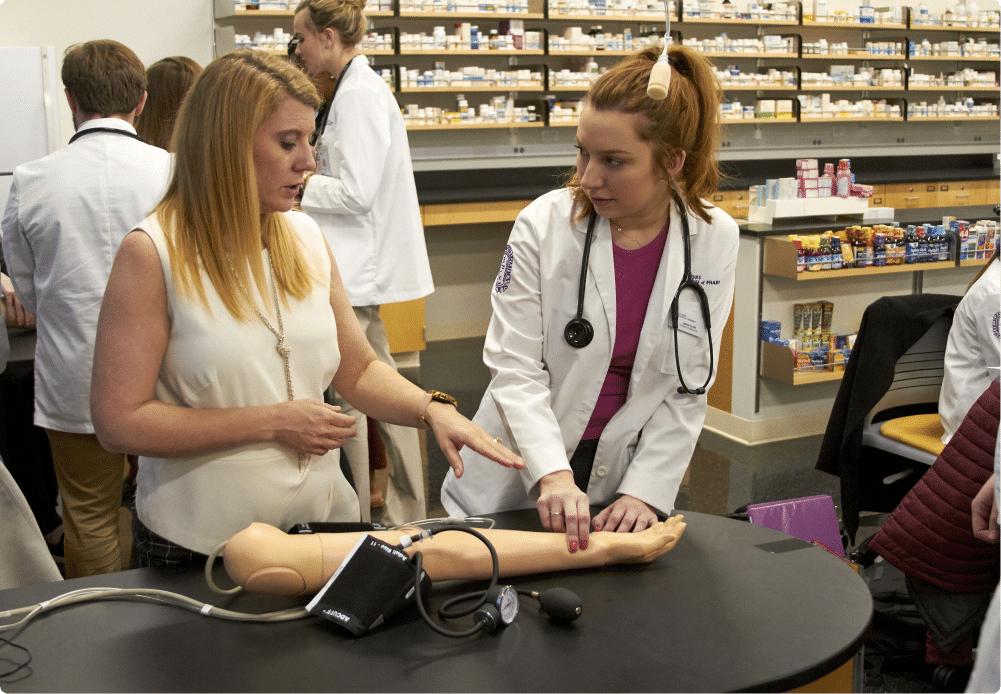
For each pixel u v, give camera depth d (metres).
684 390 1.63
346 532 1.35
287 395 1.42
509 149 7.29
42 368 2.50
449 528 1.33
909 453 2.87
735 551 1.43
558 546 1.34
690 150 1.48
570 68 7.31
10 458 3.14
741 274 4.46
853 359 3.03
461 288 6.98
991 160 9.49
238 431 1.33
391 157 2.97
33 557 1.75
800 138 8.59
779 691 1.05
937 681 2.41
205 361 1.33
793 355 4.27
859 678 1.24
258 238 1.34
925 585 2.40
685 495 3.82
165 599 1.25
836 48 8.31
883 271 4.40
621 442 1.67
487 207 6.32
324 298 1.47
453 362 6.18
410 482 3.15
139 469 1.49
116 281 1.30
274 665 1.08
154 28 6.11
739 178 7.64
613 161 1.42
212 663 1.09
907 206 8.14
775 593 1.27
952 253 4.56
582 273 1.59
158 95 2.81
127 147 2.46
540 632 1.16
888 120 8.77
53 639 1.15
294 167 1.34
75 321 2.43
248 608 1.23
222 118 1.28
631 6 7.31
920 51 8.73
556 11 7.00
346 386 1.58
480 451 1.42
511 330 1.63
